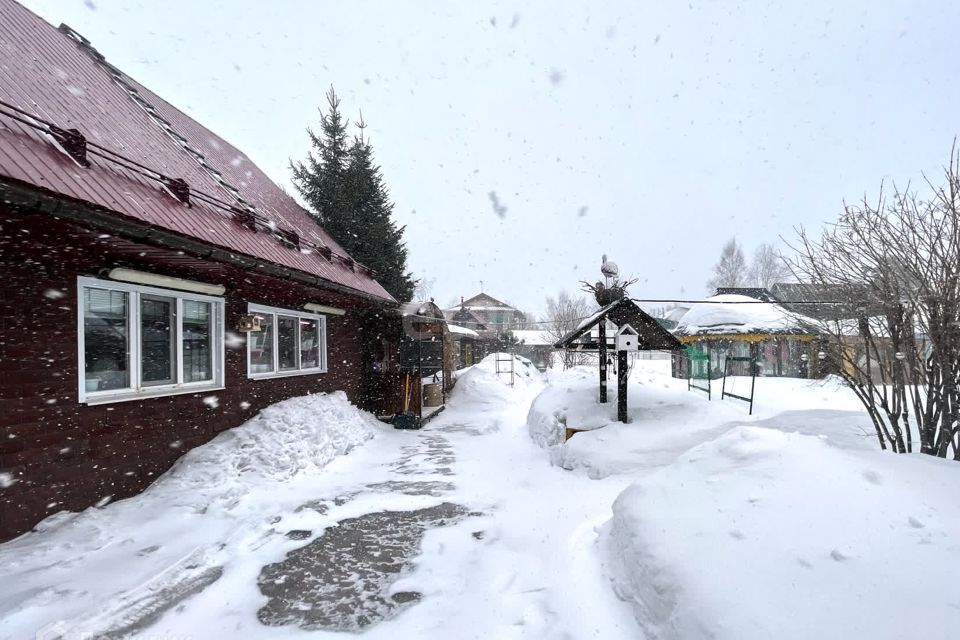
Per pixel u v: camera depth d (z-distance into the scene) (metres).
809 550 2.55
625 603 3.08
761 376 14.52
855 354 5.20
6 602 3.11
